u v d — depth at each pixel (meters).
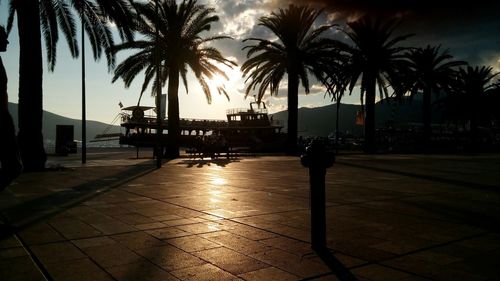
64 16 18.72
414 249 4.22
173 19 26.34
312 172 4.35
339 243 4.48
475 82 51.97
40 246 4.28
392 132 60.22
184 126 58.91
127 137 53.00
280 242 4.51
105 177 12.54
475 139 52.22
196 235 4.84
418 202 7.61
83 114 20.06
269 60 32.78
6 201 7.56
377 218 5.98
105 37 19.08
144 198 7.98
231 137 49.66
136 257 3.90
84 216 6.04
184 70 27.91
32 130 15.04
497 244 4.44
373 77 34.25
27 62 15.08
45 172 14.34
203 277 3.32
